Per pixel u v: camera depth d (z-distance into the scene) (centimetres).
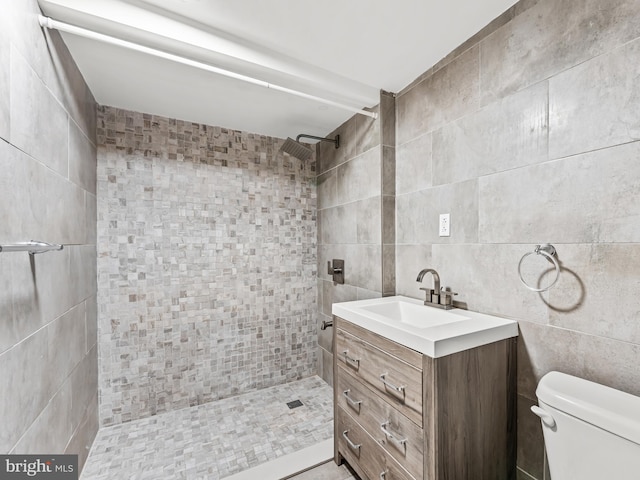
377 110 177
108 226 181
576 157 95
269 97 174
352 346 134
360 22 122
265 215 232
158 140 196
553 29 101
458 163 137
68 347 126
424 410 94
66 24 102
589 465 75
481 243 127
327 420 188
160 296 195
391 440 108
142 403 190
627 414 71
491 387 104
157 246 194
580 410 76
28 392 91
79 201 143
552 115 102
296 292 244
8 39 82
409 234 167
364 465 125
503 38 117
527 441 109
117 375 183
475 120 129
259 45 137
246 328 224
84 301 150
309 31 128
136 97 172
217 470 145
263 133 229
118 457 154
